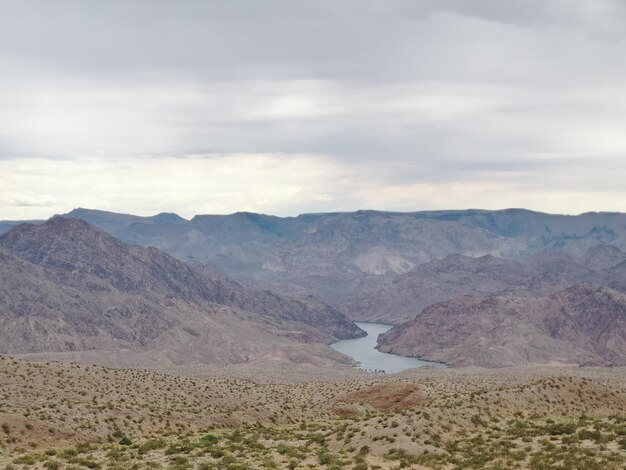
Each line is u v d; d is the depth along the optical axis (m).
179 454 68.81
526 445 68.56
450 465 62.72
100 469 62.62
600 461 60.22
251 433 85.31
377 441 71.12
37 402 92.69
